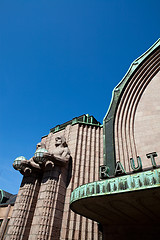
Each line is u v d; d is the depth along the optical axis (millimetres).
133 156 15758
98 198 9094
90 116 22750
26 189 18203
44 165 18609
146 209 9633
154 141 15617
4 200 27859
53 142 22859
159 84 18203
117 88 20047
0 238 21203
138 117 17734
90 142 20141
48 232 14109
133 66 19844
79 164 18375
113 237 13039
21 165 18891
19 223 16219
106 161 16625
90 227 15102
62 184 16953
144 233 12094
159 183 7352
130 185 8078
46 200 15469
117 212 10906
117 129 17859
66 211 15789
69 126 22344
